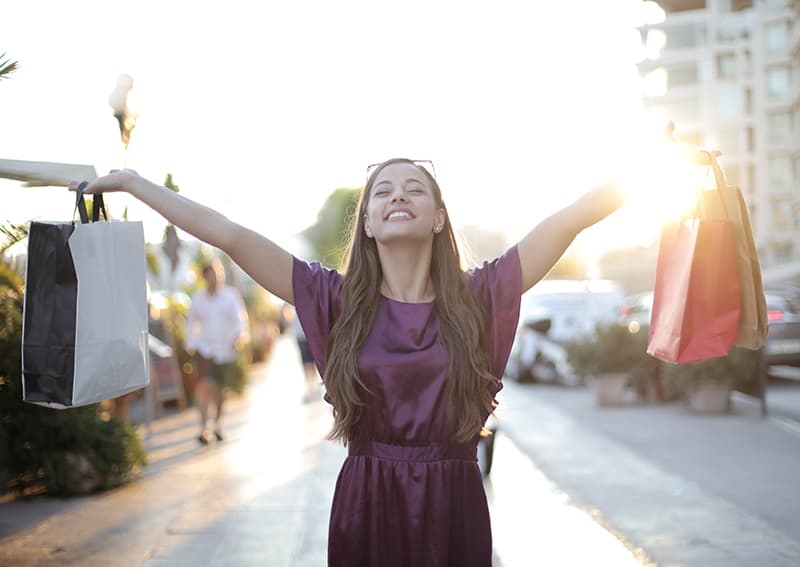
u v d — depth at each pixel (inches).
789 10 1803.6
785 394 510.6
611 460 305.7
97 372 115.3
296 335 557.9
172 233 569.6
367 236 109.2
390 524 101.0
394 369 100.6
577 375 481.4
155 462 317.7
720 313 109.9
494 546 201.3
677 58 2573.8
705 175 113.8
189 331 371.2
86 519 230.4
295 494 258.4
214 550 199.9
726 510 229.9
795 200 1674.5
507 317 105.9
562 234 106.2
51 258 115.0
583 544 201.3
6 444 253.9
